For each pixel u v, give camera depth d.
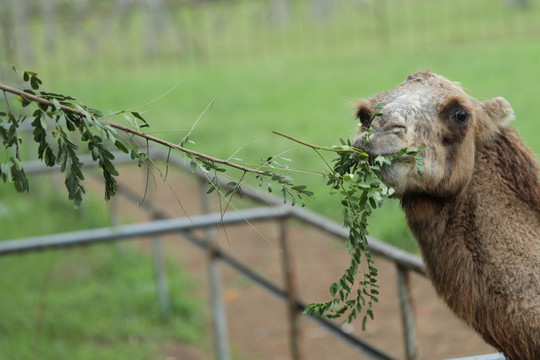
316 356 12.09
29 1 41.25
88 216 18.42
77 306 14.35
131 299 14.52
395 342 11.92
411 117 6.41
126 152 5.36
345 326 12.56
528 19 35.69
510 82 22.77
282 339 12.91
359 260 5.83
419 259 7.56
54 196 20.03
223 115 25.16
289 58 35.16
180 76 33.34
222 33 42.81
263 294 14.62
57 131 5.34
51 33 41.81
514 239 6.38
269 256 15.98
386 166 6.08
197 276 15.77
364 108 6.86
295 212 9.89
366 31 38.56
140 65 38.03
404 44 33.94
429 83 6.82
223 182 11.84
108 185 5.43
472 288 6.44
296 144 20.42
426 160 6.33
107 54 41.28
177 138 22.56
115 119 21.64
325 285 14.15
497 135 6.70
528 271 6.27
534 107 19.58
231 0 44.56
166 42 41.50
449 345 11.37
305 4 45.03
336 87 26.77
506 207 6.48
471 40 32.41
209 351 12.97
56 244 9.85
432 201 6.57
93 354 12.68
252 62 35.34
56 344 13.02
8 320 13.69
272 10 43.69
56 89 32.59
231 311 14.12
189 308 14.21
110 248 16.92
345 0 44.31
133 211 18.94
